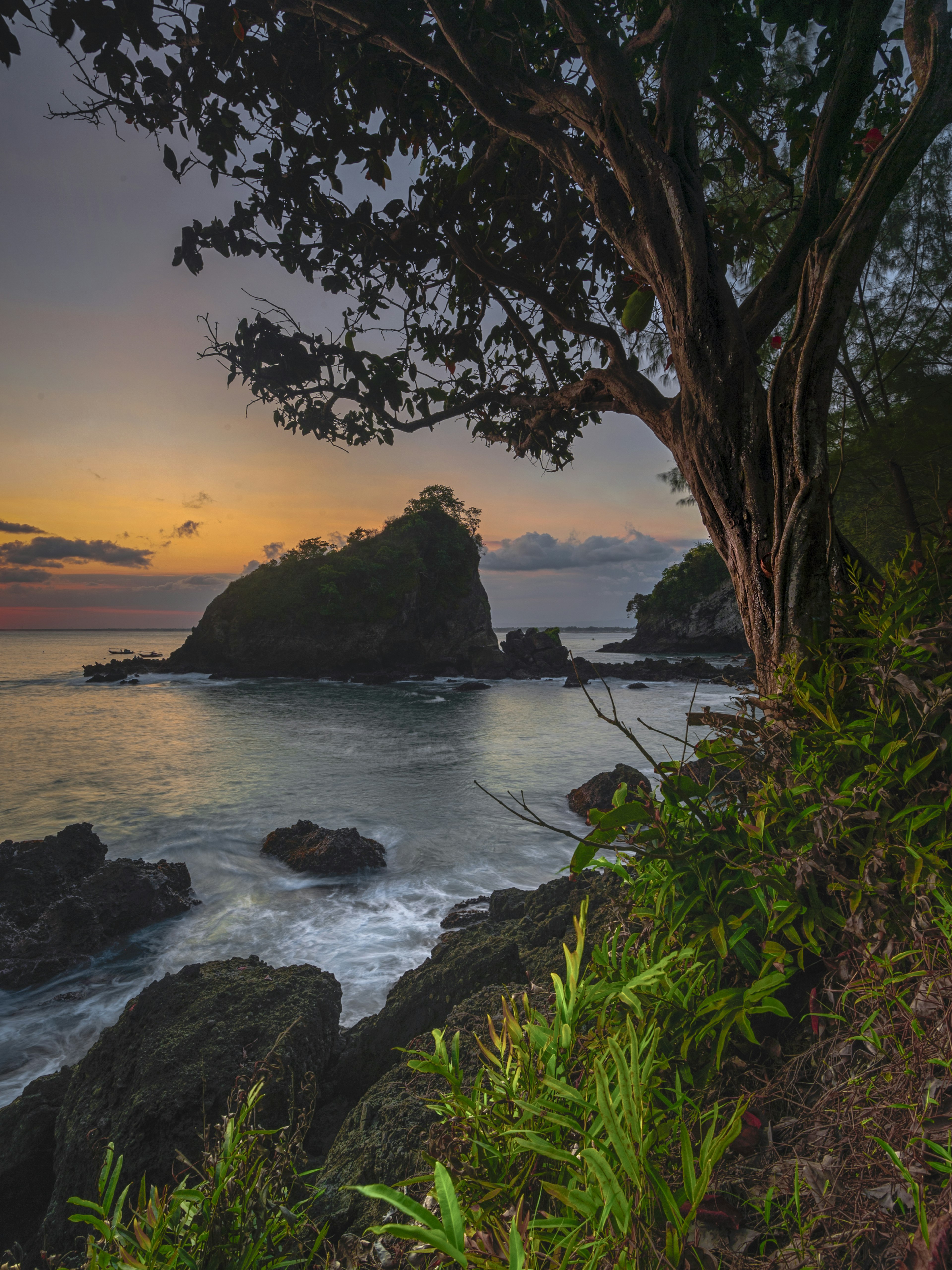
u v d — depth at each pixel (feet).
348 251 13.19
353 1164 7.66
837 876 4.78
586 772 64.13
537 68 11.57
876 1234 3.42
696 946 4.75
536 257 14.99
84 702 145.18
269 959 25.63
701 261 7.53
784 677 6.35
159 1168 10.36
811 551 6.65
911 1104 3.73
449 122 13.09
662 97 8.11
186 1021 12.82
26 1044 20.85
